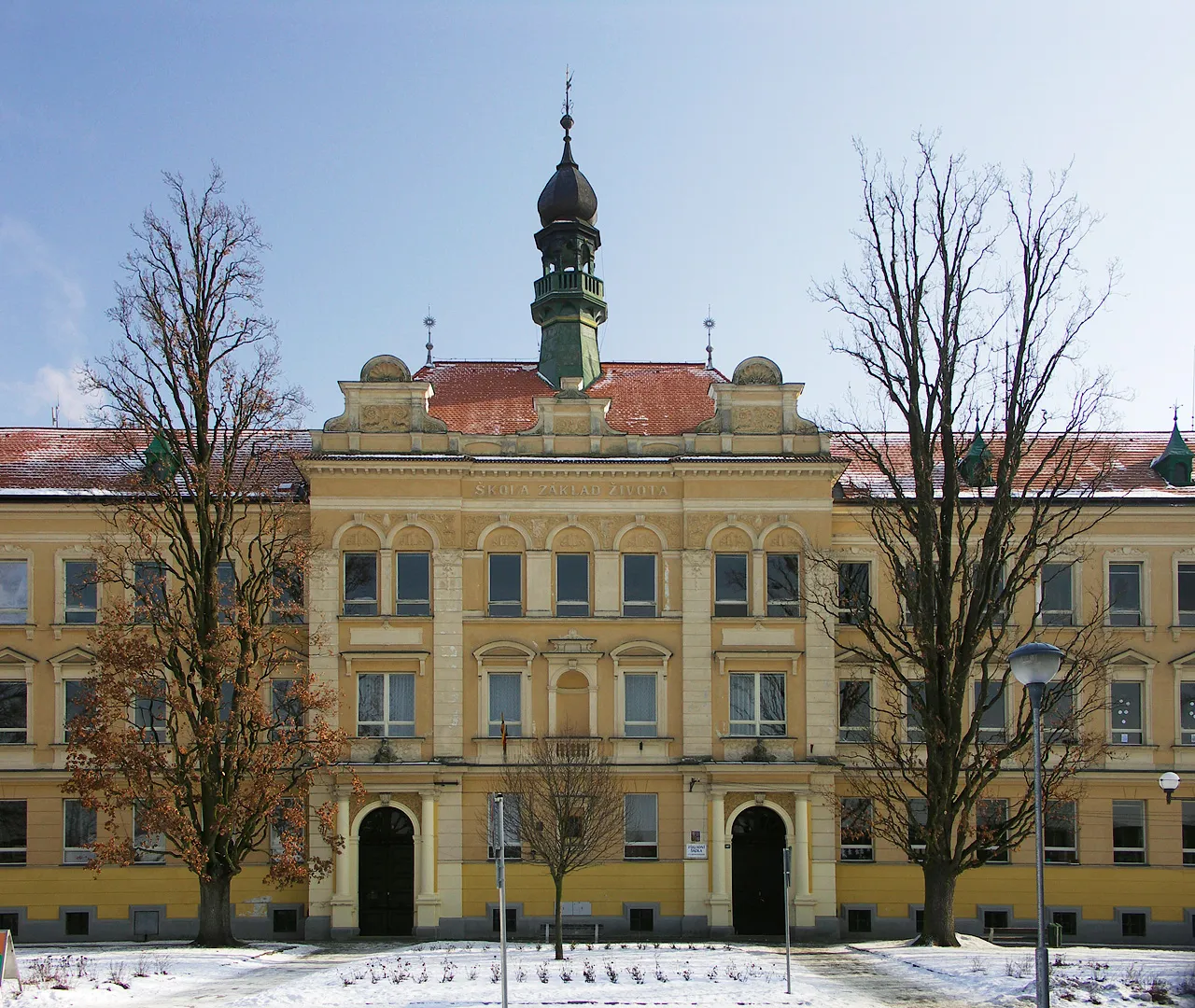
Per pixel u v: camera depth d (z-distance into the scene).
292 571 48.34
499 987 29.75
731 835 47.41
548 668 48.06
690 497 48.72
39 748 48.28
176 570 46.56
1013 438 42.09
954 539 49.59
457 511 48.28
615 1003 27.75
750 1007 27.42
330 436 48.28
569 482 48.84
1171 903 48.66
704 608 48.31
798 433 49.09
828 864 47.03
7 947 29.41
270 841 47.47
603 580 48.50
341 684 47.44
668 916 46.81
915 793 49.00
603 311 59.50
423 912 46.09
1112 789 49.28
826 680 47.94
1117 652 48.03
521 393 55.72
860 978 32.53
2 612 49.03
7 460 51.81
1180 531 50.50
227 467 43.97
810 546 48.56
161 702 46.84
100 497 48.50
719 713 48.00
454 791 46.88
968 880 48.78
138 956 37.53
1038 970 23.64
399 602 48.03
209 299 43.75
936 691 41.03
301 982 31.17
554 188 59.59
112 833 47.72
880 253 42.72
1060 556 50.44
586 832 41.25
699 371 58.19
